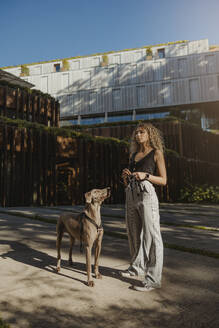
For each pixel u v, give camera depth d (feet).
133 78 133.59
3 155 40.73
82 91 138.31
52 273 9.46
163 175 8.79
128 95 132.77
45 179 45.14
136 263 9.30
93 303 7.07
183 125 82.38
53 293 7.68
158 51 138.62
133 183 8.87
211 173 87.76
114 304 7.04
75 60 144.46
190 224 22.86
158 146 9.05
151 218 8.46
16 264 10.44
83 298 7.37
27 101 62.59
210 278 9.14
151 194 8.59
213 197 67.05
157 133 9.16
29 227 19.22
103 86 136.26
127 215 9.31
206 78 124.47
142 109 130.93
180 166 71.41
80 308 6.77
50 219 22.72
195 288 8.21
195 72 126.31
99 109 135.03
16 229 18.24
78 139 51.62
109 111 133.59
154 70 131.75
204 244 14.60
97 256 9.06
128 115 132.57
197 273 9.70
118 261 11.17
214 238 16.52
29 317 6.27
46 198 44.86
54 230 18.38
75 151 50.88
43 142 46.09
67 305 6.93
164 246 14.21
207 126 110.83
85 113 136.56
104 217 26.91
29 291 7.79
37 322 6.04
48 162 46.65
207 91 123.34
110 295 7.63
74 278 8.98
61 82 140.97
